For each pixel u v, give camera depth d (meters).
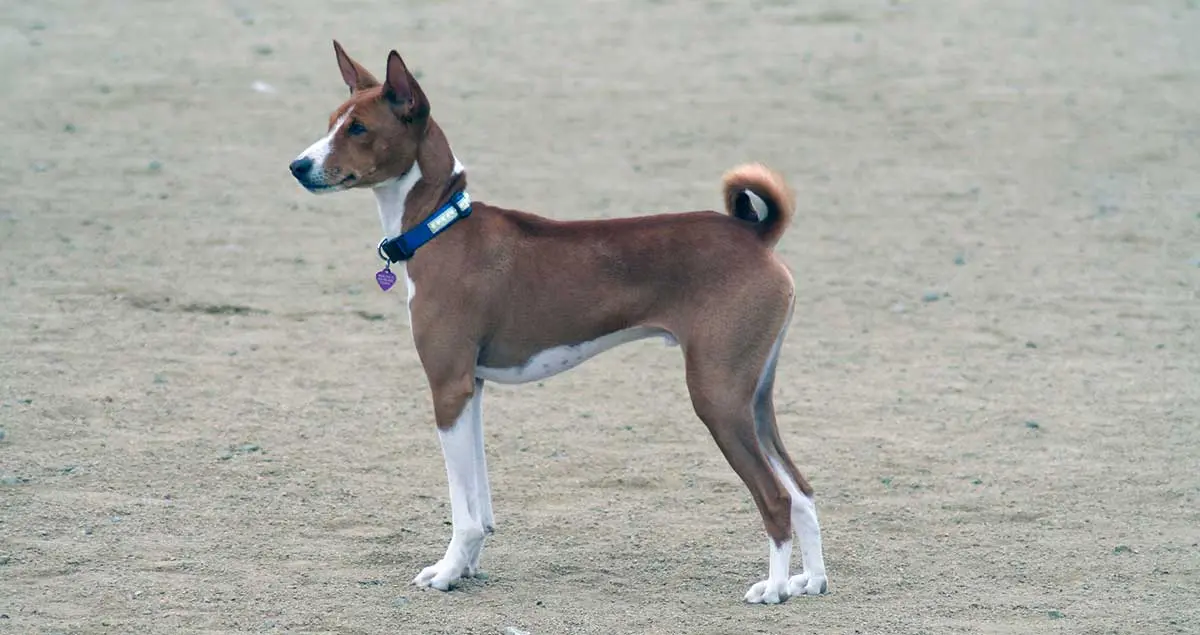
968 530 10.79
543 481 11.70
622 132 22.95
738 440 9.30
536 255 9.52
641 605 9.41
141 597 9.26
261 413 12.87
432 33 28.50
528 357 9.63
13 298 15.55
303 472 11.64
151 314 15.38
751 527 10.88
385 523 10.73
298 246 17.91
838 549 10.44
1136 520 10.96
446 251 9.48
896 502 11.33
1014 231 18.91
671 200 19.62
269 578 9.66
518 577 9.87
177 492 11.11
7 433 12.04
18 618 8.88
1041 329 15.58
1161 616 9.27
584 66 26.53
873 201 20.09
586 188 20.16
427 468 11.85
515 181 20.39
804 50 27.64
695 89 25.27
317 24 28.95
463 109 23.86
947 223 19.22
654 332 9.55
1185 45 27.94
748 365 9.24
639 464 12.09
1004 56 27.19
